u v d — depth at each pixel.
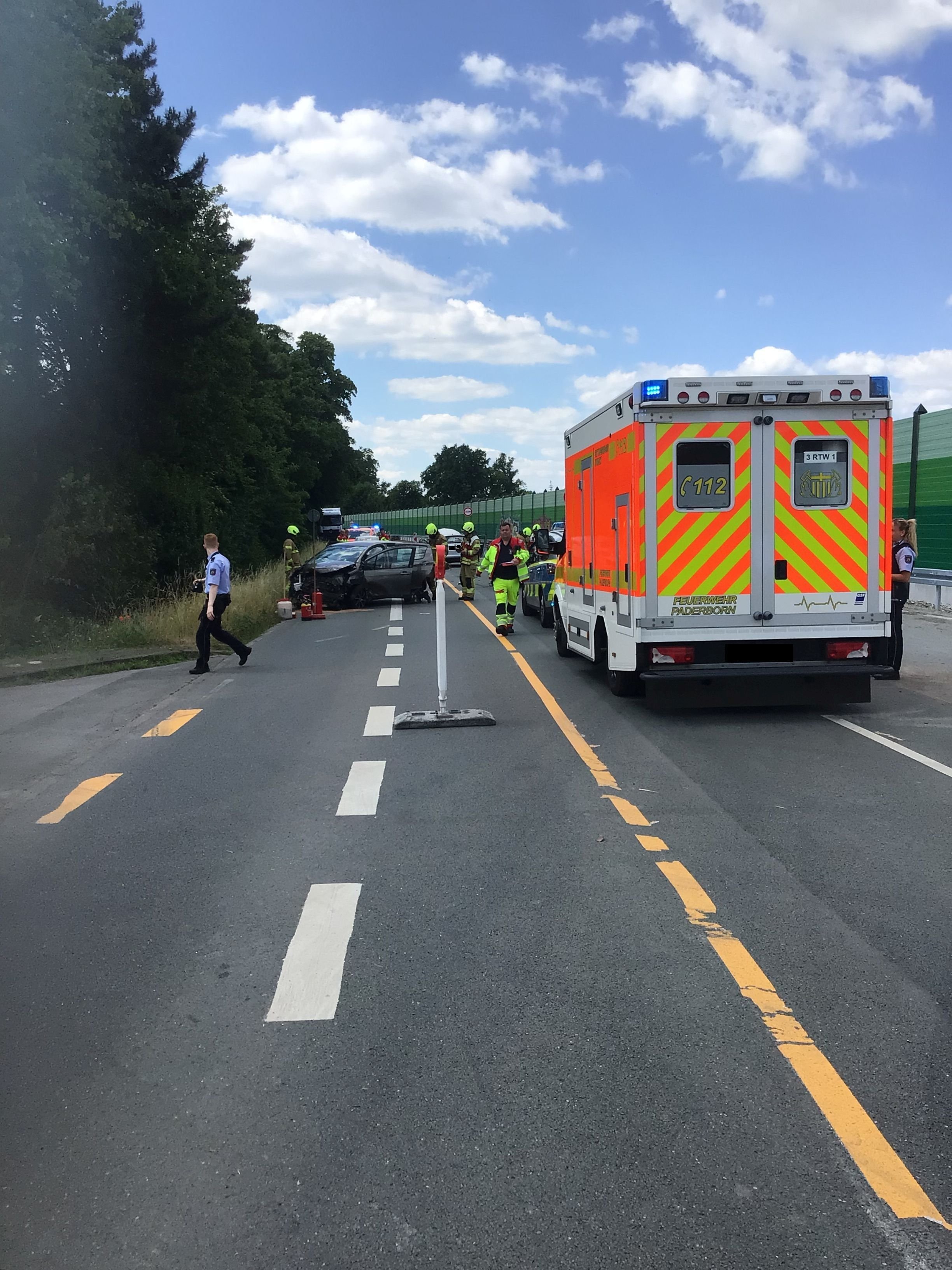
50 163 18.00
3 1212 2.83
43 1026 3.92
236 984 4.25
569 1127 3.16
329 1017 3.94
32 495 21.72
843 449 9.48
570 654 14.68
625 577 9.98
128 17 24.55
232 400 32.41
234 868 5.76
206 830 6.53
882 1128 3.13
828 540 9.52
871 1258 2.58
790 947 4.50
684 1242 2.65
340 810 6.88
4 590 19.75
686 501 9.44
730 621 9.52
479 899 5.14
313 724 10.07
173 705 11.56
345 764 8.23
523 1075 3.48
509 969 4.32
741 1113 3.22
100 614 21.59
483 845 6.03
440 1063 3.57
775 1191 2.84
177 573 26.50
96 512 21.28
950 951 4.43
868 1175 2.90
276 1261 2.62
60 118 18.52
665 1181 2.90
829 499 9.50
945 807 6.72
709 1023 3.82
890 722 9.60
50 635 17.91
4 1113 3.32
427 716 9.72
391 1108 3.30
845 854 5.77
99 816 6.97
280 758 8.59
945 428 20.45
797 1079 3.42
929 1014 3.86
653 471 9.41
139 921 5.00
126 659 15.42
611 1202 2.81
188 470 30.47
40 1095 3.43
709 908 4.97
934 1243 2.63
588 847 5.95
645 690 10.23
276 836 6.34
